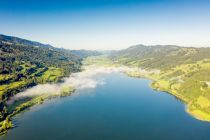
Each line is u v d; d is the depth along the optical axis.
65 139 196.50
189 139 195.25
